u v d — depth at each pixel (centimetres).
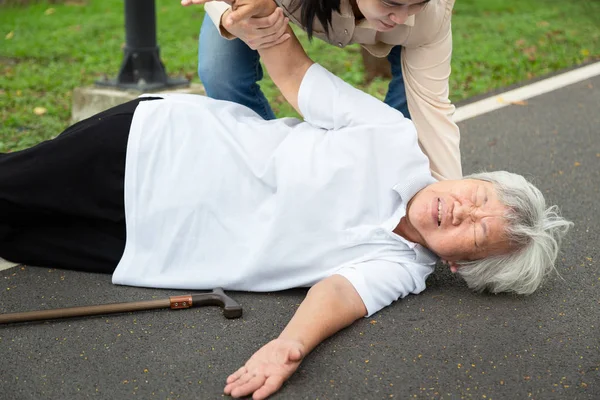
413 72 353
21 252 343
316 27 335
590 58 767
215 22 343
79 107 553
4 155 343
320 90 338
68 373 276
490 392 274
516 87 666
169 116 338
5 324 301
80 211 334
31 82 637
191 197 331
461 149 526
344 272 318
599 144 541
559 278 358
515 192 329
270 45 333
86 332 300
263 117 407
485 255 331
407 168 335
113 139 333
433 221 325
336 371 282
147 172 333
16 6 923
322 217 325
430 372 284
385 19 298
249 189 332
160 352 290
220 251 332
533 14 941
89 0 979
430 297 338
